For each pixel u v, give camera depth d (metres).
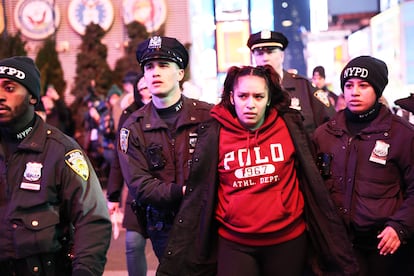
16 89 2.17
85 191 2.24
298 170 2.58
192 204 2.61
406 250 2.82
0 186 2.18
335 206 2.61
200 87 9.80
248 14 9.67
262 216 2.46
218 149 2.56
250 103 2.47
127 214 3.62
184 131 2.88
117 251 5.37
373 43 9.02
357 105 2.76
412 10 8.37
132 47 10.37
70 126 9.98
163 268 2.61
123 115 3.86
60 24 10.81
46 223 2.16
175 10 10.27
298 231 2.54
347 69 2.82
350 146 2.79
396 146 2.69
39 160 2.20
